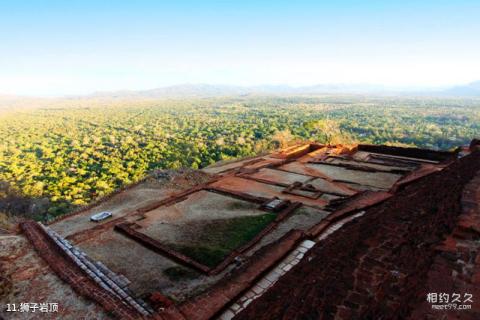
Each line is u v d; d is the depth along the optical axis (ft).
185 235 33.32
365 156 75.41
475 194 16.75
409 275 11.39
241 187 50.57
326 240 21.02
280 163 66.44
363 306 10.50
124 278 25.34
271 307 12.80
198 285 24.73
